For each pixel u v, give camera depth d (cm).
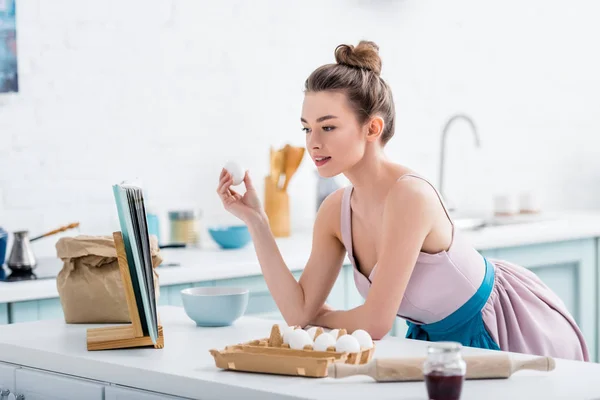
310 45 451
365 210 237
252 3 432
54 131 379
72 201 384
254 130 435
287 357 171
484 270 246
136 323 201
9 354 210
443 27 495
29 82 372
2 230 339
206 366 182
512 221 468
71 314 234
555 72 542
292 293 241
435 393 148
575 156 552
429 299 237
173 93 411
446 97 496
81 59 385
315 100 224
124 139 397
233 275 343
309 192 455
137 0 399
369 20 467
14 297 296
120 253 200
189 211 401
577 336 265
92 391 189
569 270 434
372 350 181
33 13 371
